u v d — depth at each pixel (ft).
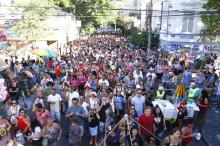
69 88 41.24
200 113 44.29
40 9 98.12
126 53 94.38
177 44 123.13
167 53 104.68
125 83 51.75
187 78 58.29
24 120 34.17
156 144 30.45
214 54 97.91
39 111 35.27
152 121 32.89
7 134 33.12
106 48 116.67
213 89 58.18
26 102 52.65
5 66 58.39
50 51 81.66
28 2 101.04
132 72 56.75
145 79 56.59
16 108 37.11
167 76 59.98
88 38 182.50
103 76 49.60
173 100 47.34
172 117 42.86
